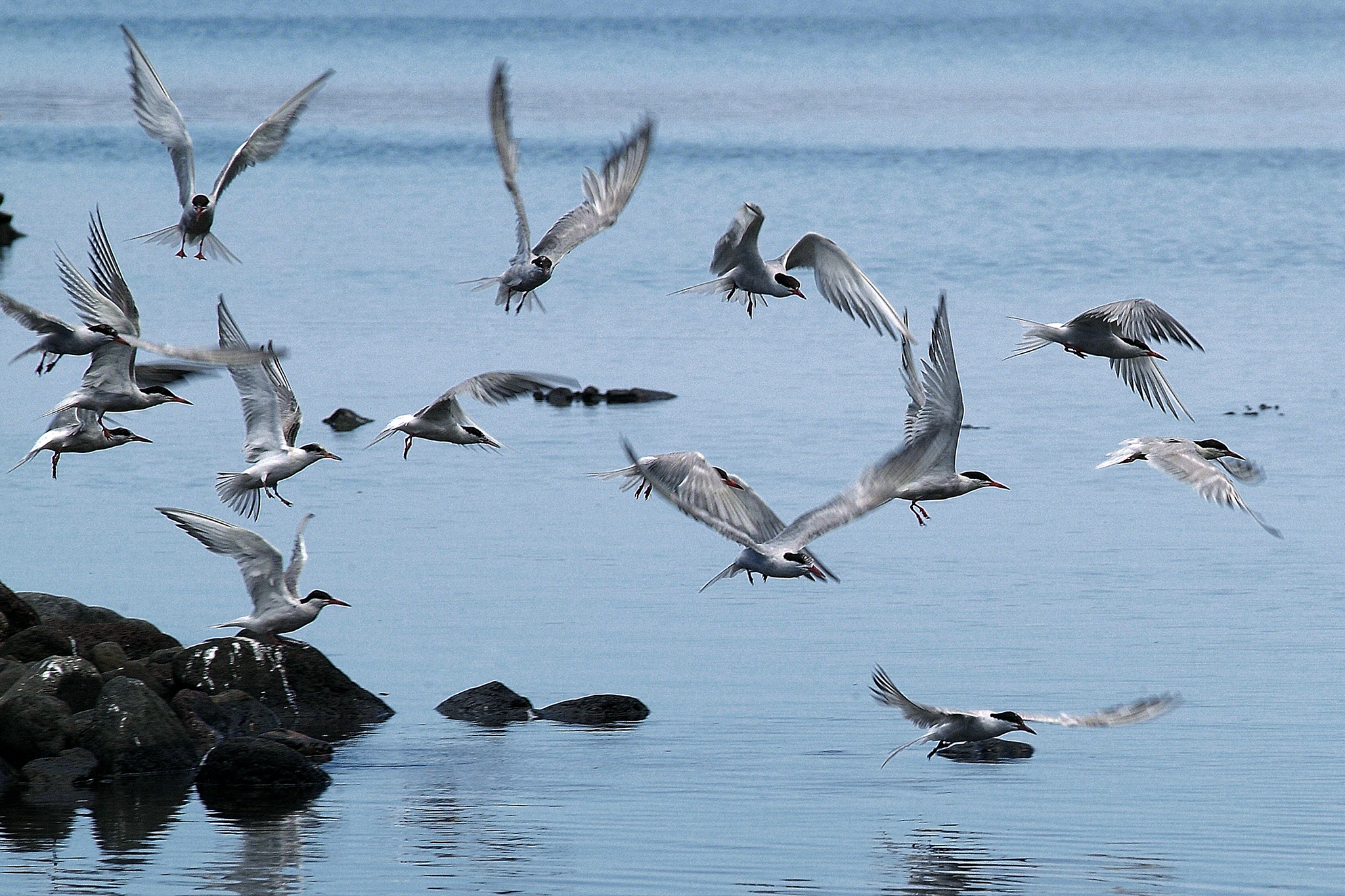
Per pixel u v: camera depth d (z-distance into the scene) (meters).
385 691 26.67
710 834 21.27
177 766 23.91
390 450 42.53
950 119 141.12
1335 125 136.00
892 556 33.91
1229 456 22.27
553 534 35.25
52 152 108.19
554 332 58.28
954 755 23.88
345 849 20.92
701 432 43.91
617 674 27.22
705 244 78.25
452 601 30.80
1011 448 42.75
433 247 76.50
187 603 30.25
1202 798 22.23
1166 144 122.50
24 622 26.84
